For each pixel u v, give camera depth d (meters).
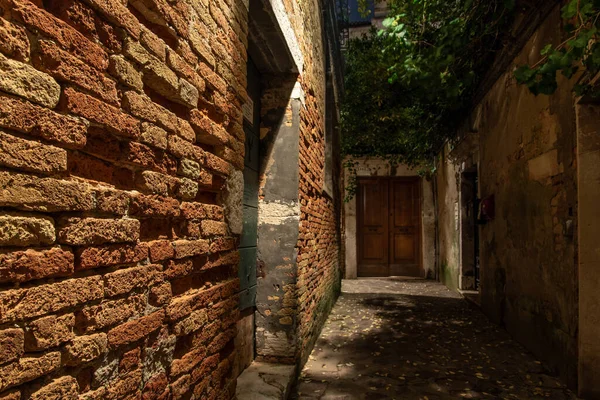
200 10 1.48
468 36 4.29
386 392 3.06
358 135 9.25
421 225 10.66
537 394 3.06
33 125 0.81
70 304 0.89
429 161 10.22
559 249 3.39
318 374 3.43
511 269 4.65
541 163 3.75
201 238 1.51
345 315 5.86
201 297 1.51
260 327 3.34
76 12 0.92
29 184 0.80
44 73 0.83
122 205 1.06
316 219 4.46
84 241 0.93
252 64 3.23
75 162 0.94
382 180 10.86
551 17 3.48
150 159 1.19
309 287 3.96
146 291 1.17
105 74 1.01
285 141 3.39
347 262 10.38
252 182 3.27
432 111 7.30
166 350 1.28
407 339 4.57
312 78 4.12
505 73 4.73
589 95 2.91
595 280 2.97
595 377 2.95
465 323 5.35
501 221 4.98
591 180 3.01
